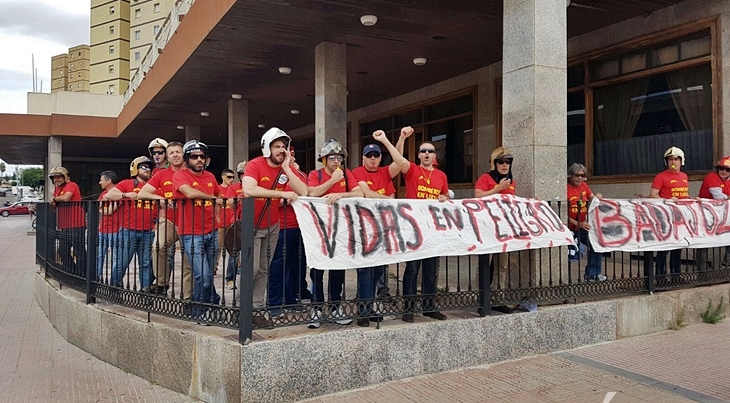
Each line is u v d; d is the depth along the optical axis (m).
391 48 10.41
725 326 6.29
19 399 4.40
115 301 5.39
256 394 3.93
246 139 15.23
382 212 4.65
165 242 5.07
